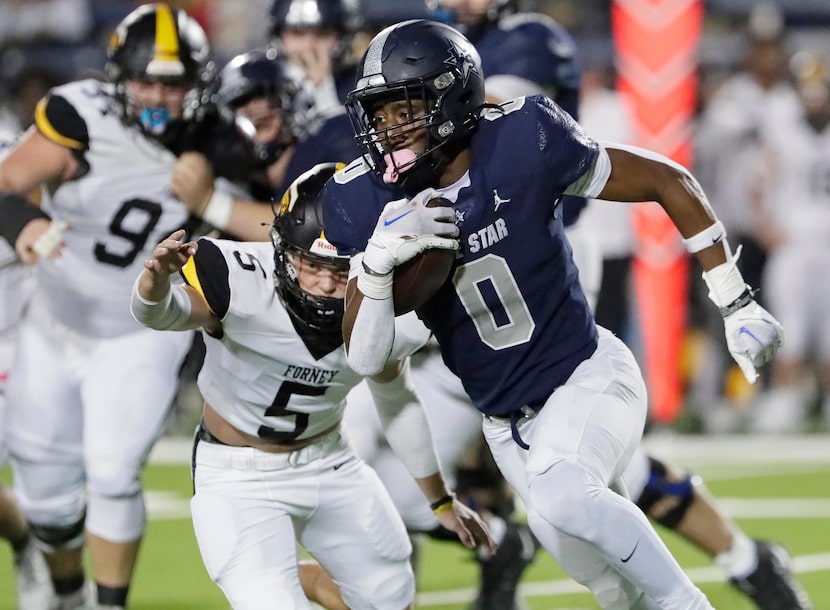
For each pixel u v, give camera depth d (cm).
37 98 2777
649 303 2941
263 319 1186
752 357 1120
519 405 1164
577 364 1159
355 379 1237
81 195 1491
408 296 1070
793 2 3731
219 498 1222
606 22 3559
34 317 1538
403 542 1284
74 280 1503
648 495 1477
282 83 1642
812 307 3048
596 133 2891
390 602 1279
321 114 1577
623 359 1180
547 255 1122
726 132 3056
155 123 1485
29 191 1475
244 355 1205
